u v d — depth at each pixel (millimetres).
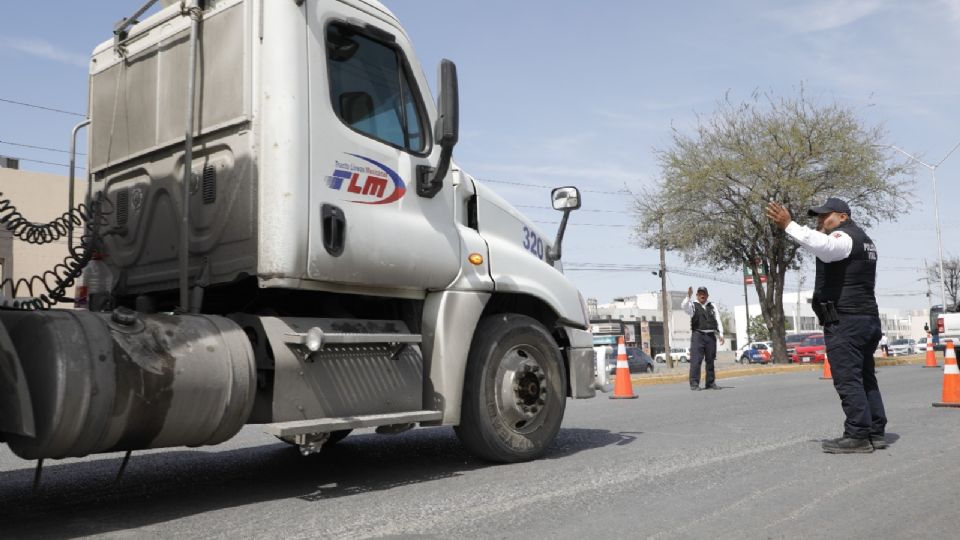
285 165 4316
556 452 6043
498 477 5016
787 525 3703
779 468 5148
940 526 3668
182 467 5660
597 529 3686
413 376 4887
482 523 3830
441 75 4902
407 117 5172
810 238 5586
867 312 5703
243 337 4074
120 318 3686
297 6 4520
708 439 6664
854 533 3564
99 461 5977
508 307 5953
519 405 5469
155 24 4992
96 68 5402
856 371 5730
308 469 5508
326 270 4426
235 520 3945
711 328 14078
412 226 4961
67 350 3418
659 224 30016
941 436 6539
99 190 5285
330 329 4504
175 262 4738
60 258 4832
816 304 5887
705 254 30516
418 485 4816
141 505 4328
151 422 3650
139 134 5004
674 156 29406
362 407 4574
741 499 4254
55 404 3355
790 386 13969
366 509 4164
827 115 27750
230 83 4508
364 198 4699
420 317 5137
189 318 3986
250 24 4484
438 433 7539
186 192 4457
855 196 28188
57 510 4215
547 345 5734
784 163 28328
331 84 4660
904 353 65938
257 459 6012
